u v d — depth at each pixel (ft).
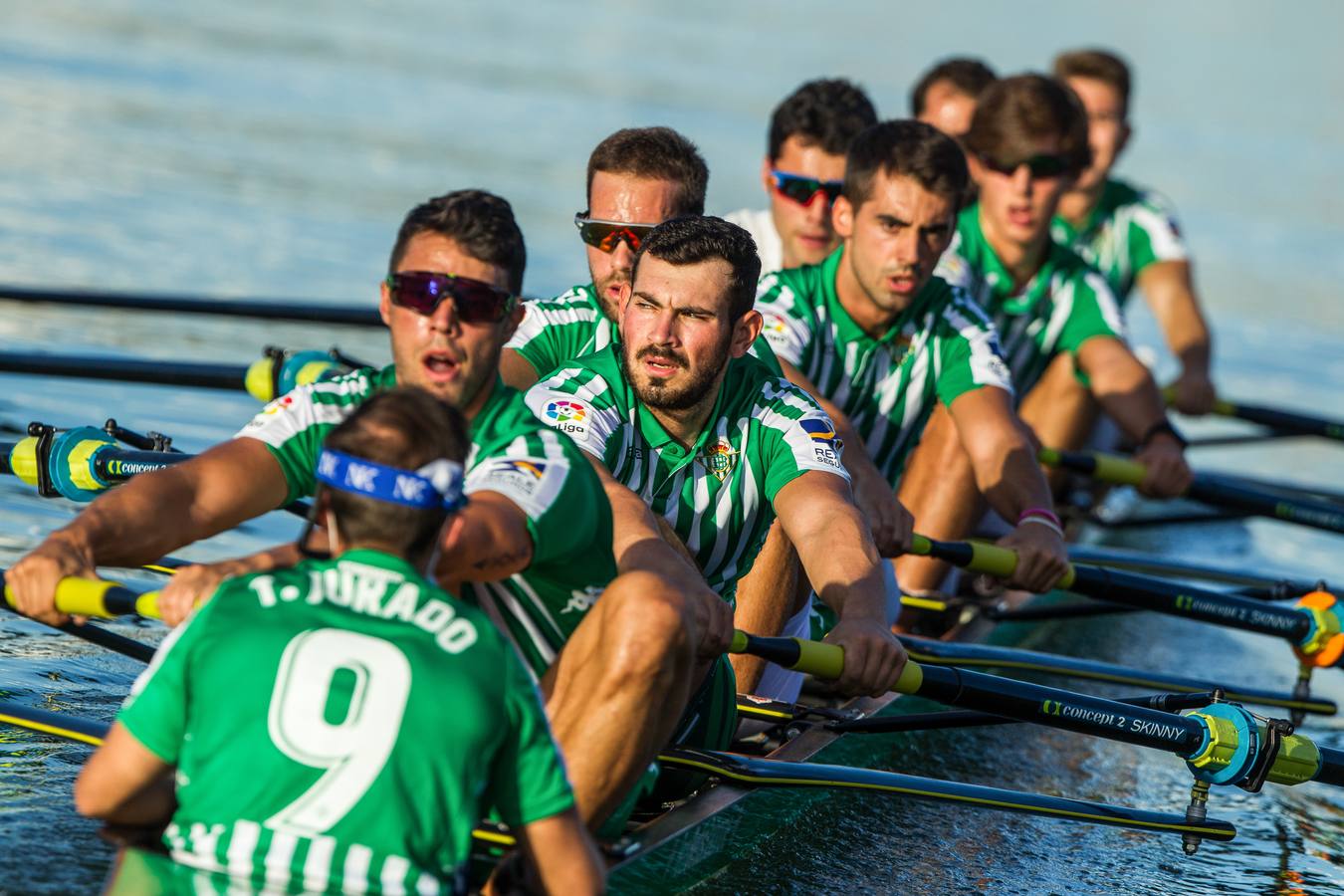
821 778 52.54
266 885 34.99
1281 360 174.91
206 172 182.19
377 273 149.18
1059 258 97.81
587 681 43.75
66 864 44.34
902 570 80.69
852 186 74.49
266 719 35.12
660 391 55.47
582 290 69.92
